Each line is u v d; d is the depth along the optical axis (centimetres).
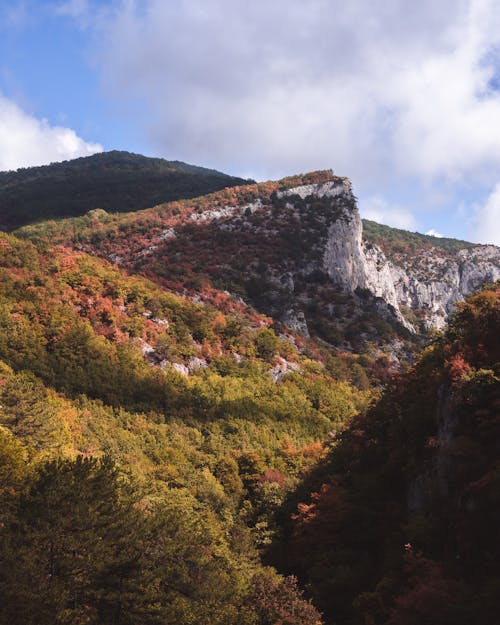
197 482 5781
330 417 9600
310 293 17088
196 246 18150
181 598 2714
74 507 2575
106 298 9794
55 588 2255
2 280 8662
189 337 10206
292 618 3048
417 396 4319
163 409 7706
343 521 4003
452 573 2786
